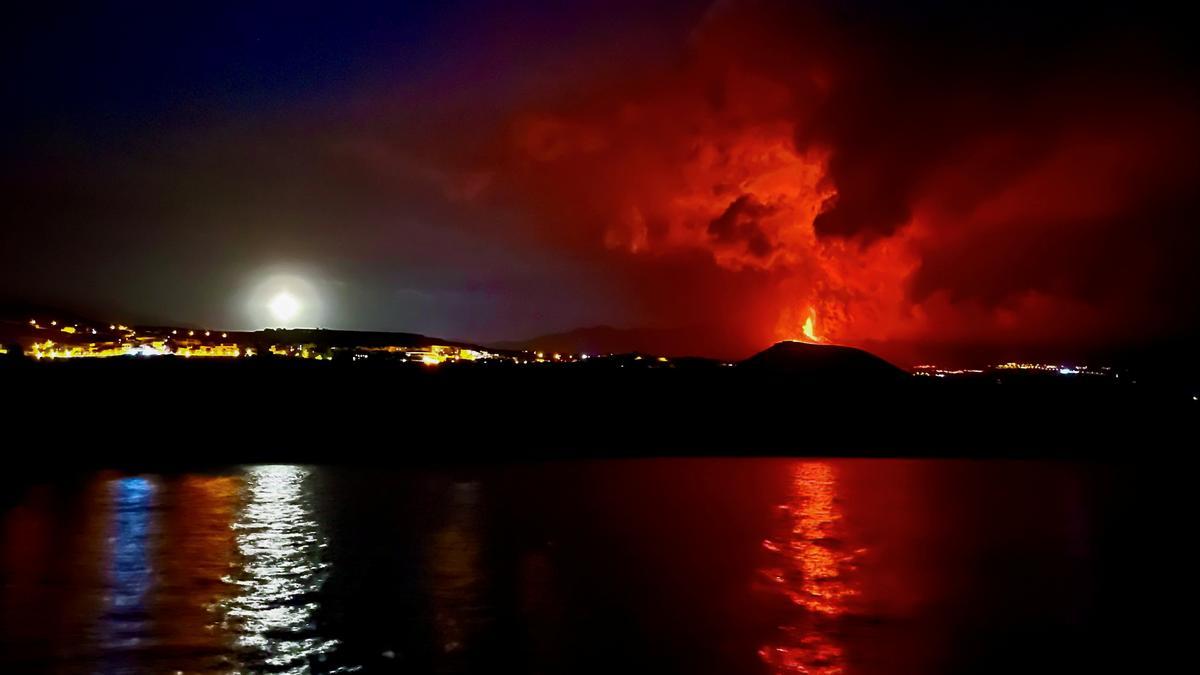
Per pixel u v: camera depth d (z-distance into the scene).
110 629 10.99
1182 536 16.94
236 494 21.28
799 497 21.36
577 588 13.08
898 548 15.80
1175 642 10.92
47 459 26.67
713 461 28.08
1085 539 16.66
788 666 10.00
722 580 13.59
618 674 9.66
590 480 24.11
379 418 33.06
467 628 11.16
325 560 14.62
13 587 12.84
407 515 18.67
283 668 9.74
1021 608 12.30
